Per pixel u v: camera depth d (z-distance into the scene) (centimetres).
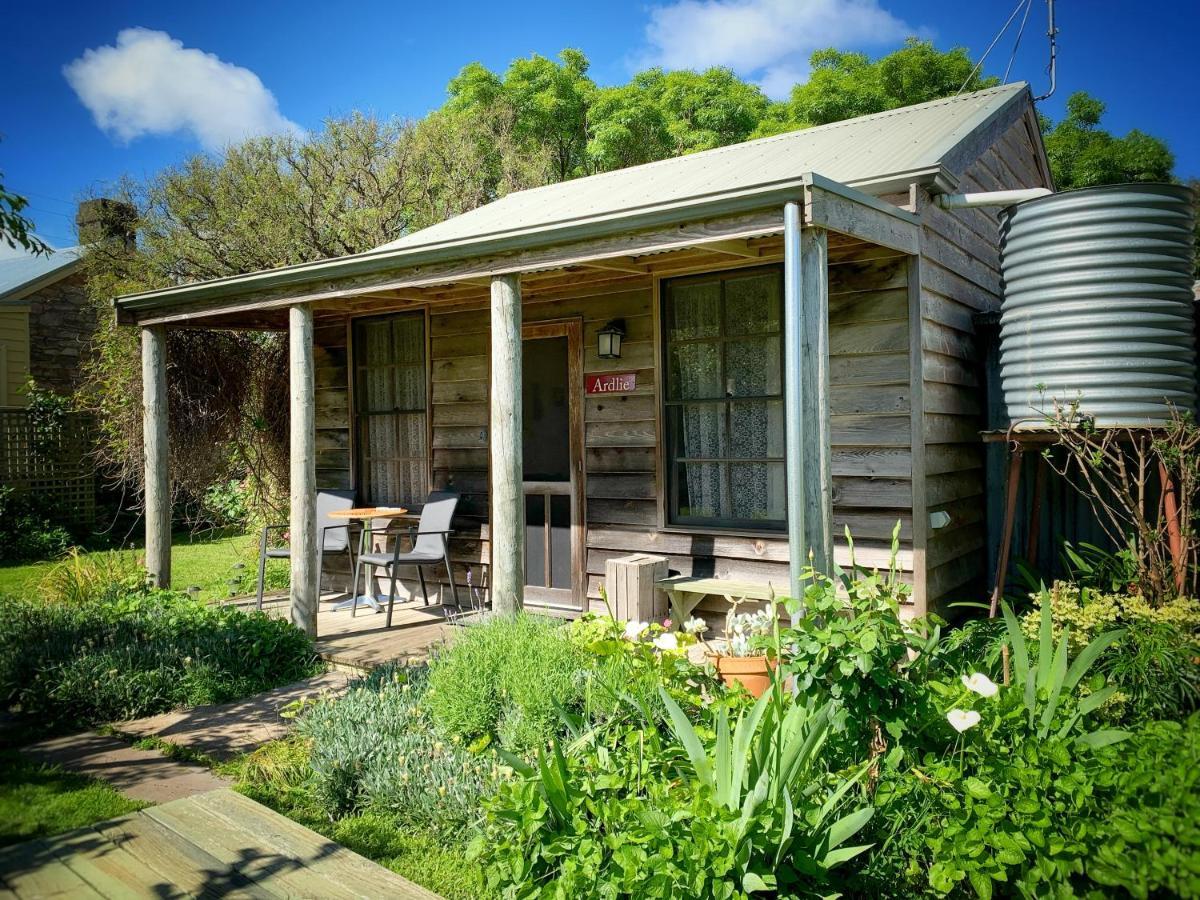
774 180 394
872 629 290
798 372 397
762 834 246
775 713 290
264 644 546
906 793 284
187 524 1368
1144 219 461
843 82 2059
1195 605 414
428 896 275
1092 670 378
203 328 789
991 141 638
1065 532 604
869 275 529
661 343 621
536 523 706
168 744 424
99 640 541
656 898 237
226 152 1533
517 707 377
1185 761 249
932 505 529
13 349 1371
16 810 346
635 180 764
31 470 1219
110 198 1488
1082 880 248
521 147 2039
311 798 362
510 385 511
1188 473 455
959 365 586
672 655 379
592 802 275
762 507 591
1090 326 469
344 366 825
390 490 800
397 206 1583
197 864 297
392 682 463
